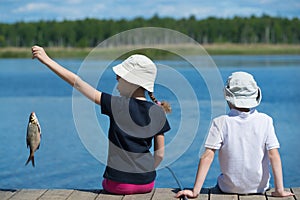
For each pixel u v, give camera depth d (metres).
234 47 66.25
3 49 65.12
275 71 29.45
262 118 4.65
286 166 8.51
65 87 22.28
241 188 4.68
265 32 68.88
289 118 13.24
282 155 9.24
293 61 43.56
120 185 4.70
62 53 59.25
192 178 7.64
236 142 4.62
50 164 8.62
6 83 24.55
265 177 4.69
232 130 4.62
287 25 69.50
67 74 4.52
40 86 22.86
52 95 19.27
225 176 4.71
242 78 4.64
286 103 16.11
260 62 41.16
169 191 4.85
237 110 4.64
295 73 27.62
